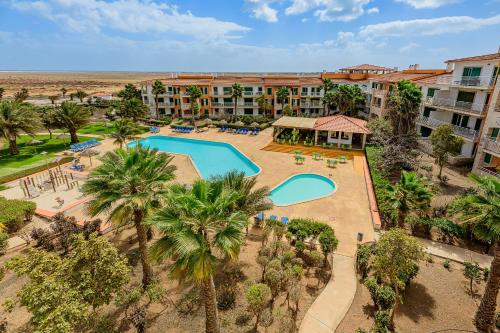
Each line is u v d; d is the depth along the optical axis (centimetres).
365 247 1655
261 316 1311
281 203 2508
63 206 2367
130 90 6259
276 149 4069
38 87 15538
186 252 909
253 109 6288
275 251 1659
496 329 1240
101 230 1966
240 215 1064
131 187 1377
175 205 1051
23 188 2525
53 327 907
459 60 3175
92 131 5300
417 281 1523
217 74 10600
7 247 1820
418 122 3838
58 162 3203
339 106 4969
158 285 1357
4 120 3509
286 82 6112
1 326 1265
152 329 1274
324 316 1309
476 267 1471
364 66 6462
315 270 1611
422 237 1889
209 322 1156
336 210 2272
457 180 2712
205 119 5772
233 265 1669
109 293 1141
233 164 3603
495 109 2616
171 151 4203
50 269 1087
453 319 1297
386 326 1205
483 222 1174
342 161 3500
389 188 1972
